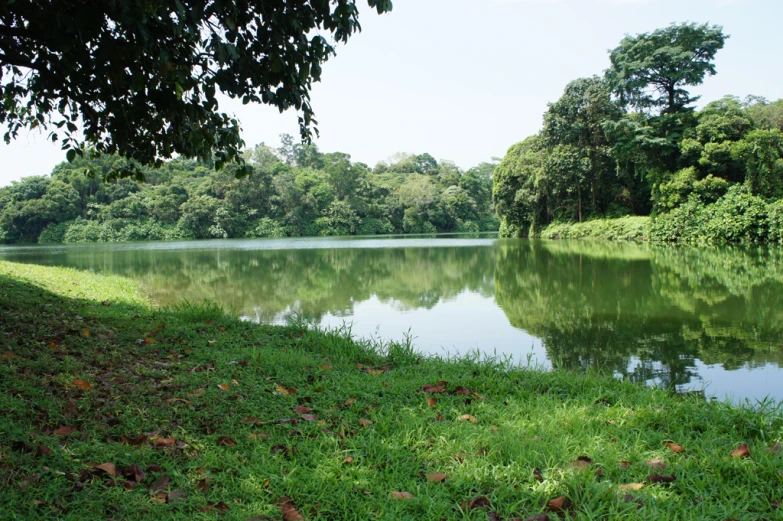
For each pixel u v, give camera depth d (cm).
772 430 295
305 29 430
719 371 505
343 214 6053
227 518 200
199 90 435
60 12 334
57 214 4800
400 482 236
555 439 280
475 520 202
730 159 2525
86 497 204
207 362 425
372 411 325
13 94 542
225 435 278
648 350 590
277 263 1895
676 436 289
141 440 262
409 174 8331
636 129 2809
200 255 2411
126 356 416
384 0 399
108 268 1722
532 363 550
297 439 281
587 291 1049
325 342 540
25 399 291
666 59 2892
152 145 533
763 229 2148
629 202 3400
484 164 8812
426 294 1080
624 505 209
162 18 341
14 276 939
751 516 205
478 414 327
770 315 762
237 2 412
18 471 215
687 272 1298
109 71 366
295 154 8088
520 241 3334
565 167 3259
